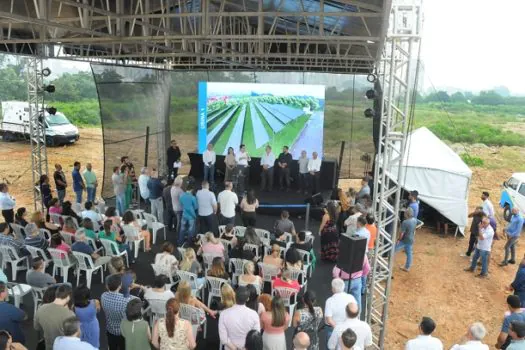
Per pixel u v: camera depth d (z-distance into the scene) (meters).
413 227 11.12
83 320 4.80
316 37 8.30
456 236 14.27
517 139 39.84
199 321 5.93
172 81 18.89
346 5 8.54
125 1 10.12
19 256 8.70
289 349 6.47
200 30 13.06
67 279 8.56
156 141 17.61
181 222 10.38
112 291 5.16
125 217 9.70
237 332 4.77
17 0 9.64
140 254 10.30
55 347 4.10
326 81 20.36
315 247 11.59
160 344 4.61
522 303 7.82
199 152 17.30
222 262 7.23
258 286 6.30
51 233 9.43
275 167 16.16
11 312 4.91
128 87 15.32
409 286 10.67
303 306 5.39
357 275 7.06
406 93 7.08
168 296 5.87
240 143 16.89
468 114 51.06
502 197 17.25
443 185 13.72
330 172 15.87
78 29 8.65
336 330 5.04
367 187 11.84
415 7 6.85
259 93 16.56
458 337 8.64
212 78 20.14
